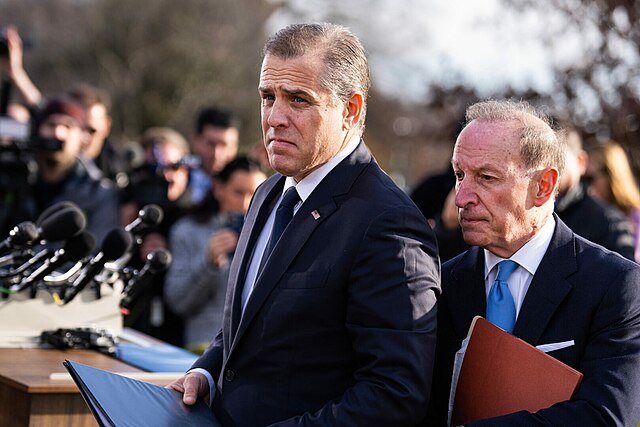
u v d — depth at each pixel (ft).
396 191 11.71
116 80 99.55
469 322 12.14
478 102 12.25
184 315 22.25
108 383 11.67
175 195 25.77
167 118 98.68
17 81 26.81
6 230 21.85
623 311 11.41
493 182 11.59
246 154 23.03
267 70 11.56
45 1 106.52
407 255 11.16
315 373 11.34
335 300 11.28
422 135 35.55
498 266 12.11
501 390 11.31
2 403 13.71
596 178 24.50
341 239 11.38
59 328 15.99
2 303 15.74
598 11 29.96
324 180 11.78
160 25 102.12
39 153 22.77
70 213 14.96
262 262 11.93
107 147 29.99
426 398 11.00
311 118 11.43
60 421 12.91
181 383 12.62
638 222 24.13
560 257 11.84
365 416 10.72
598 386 11.08
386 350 10.85
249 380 11.57
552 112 12.10
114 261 16.33
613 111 29.78
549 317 11.62
